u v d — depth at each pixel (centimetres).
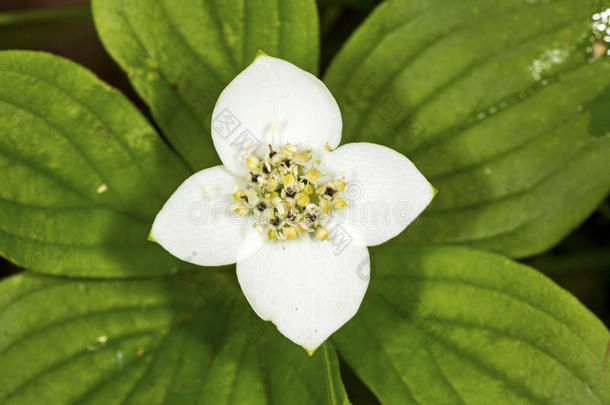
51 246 16
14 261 16
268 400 16
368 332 16
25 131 16
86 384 16
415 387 16
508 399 16
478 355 16
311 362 16
